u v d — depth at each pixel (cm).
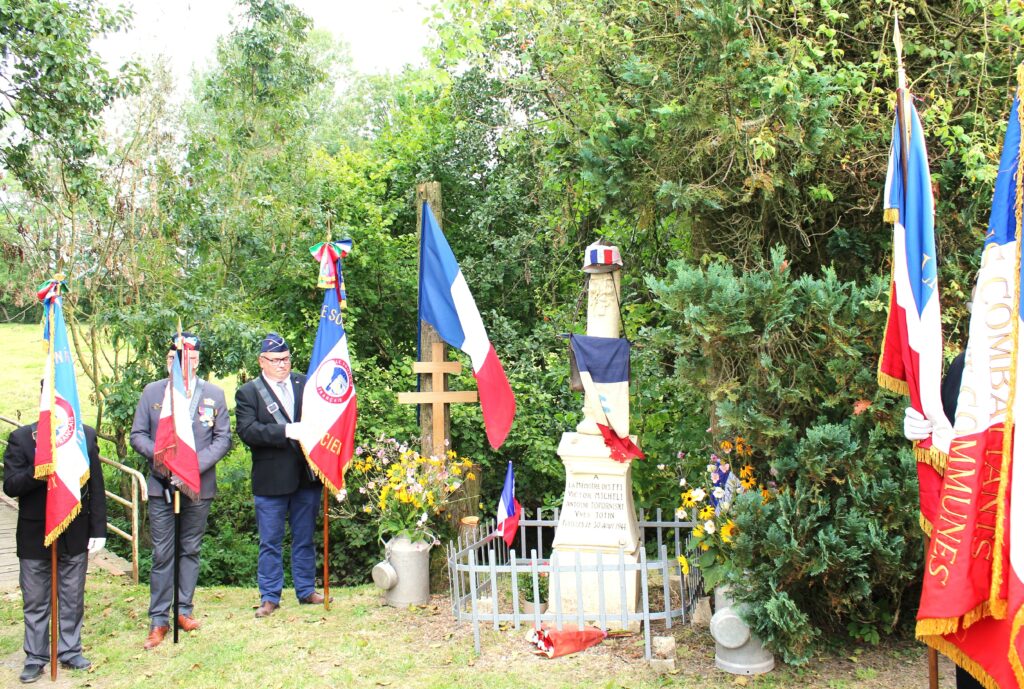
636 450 643
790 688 488
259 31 1372
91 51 1096
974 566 343
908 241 405
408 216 1584
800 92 526
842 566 499
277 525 673
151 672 548
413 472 695
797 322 527
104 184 1122
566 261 959
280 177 1300
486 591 715
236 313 1158
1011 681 337
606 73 671
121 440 1195
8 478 534
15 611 691
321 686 520
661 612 587
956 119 573
